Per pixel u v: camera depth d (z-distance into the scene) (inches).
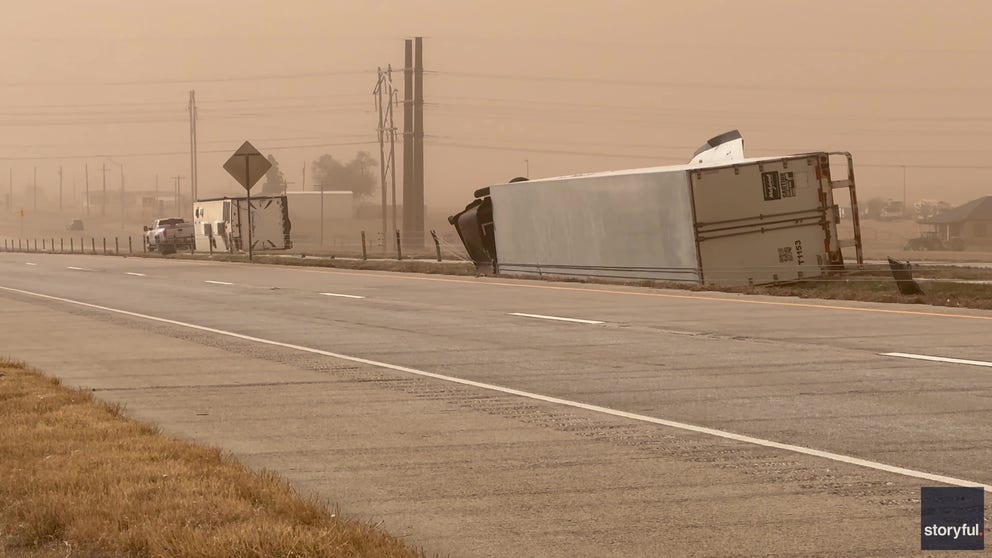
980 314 970.1
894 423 504.7
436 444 492.1
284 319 1123.3
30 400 589.3
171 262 2723.9
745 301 1164.5
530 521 363.9
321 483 424.2
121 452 444.5
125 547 319.3
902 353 728.3
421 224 4163.4
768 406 557.3
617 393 614.5
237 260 2664.9
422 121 4192.9
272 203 3366.1
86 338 990.4
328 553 302.7
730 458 448.5
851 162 1378.0
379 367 751.1
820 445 465.4
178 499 361.4
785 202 1359.5
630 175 1437.0
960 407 538.0
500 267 1777.8
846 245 1381.6
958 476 407.2
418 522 366.0
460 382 674.8
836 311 1036.5
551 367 724.7
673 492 395.9
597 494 396.5
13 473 407.8
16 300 1502.2
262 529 318.7
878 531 340.5
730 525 351.9
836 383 617.9
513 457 461.1
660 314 1047.6
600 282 1489.9
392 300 1323.8
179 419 569.6
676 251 1373.0
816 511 365.4
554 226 1610.5
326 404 606.5
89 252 4010.8
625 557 322.3
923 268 1733.5
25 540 334.3
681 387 625.3
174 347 901.2
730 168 1346.0
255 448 492.1
